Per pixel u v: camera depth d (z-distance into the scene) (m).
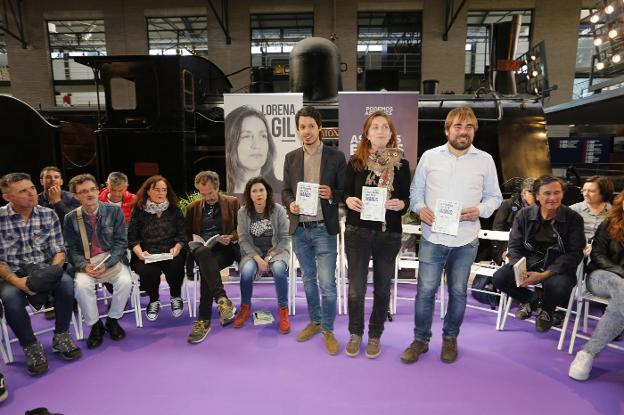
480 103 5.39
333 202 2.50
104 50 12.53
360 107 4.47
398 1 10.57
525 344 2.74
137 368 2.45
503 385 2.22
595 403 2.05
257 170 4.66
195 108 5.34
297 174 2.55
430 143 5.41
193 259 3.38
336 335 2.87
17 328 2.37
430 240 2.36
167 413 1.99
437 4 10.53
